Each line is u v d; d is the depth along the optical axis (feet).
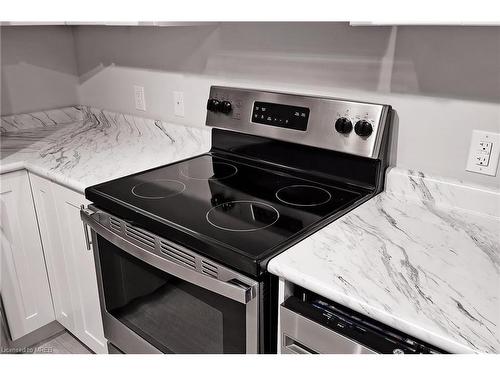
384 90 4.44
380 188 4.57
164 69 6.42
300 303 3.27
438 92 4.13
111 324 5.06
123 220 4.24
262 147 5.33
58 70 7.66
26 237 6.11
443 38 3.98
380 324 2.99
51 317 6.70
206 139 6.10
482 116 3.94
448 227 3.83
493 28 3.71
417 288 2.92
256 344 3.47
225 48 5.59
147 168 5.40
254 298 3.32
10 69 7.08
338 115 4.54
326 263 3.21
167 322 4.27
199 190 4.61
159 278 4.14
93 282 5.56
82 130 7.34
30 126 7.45
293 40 4.95
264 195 4.48
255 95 5.17
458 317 2.64
